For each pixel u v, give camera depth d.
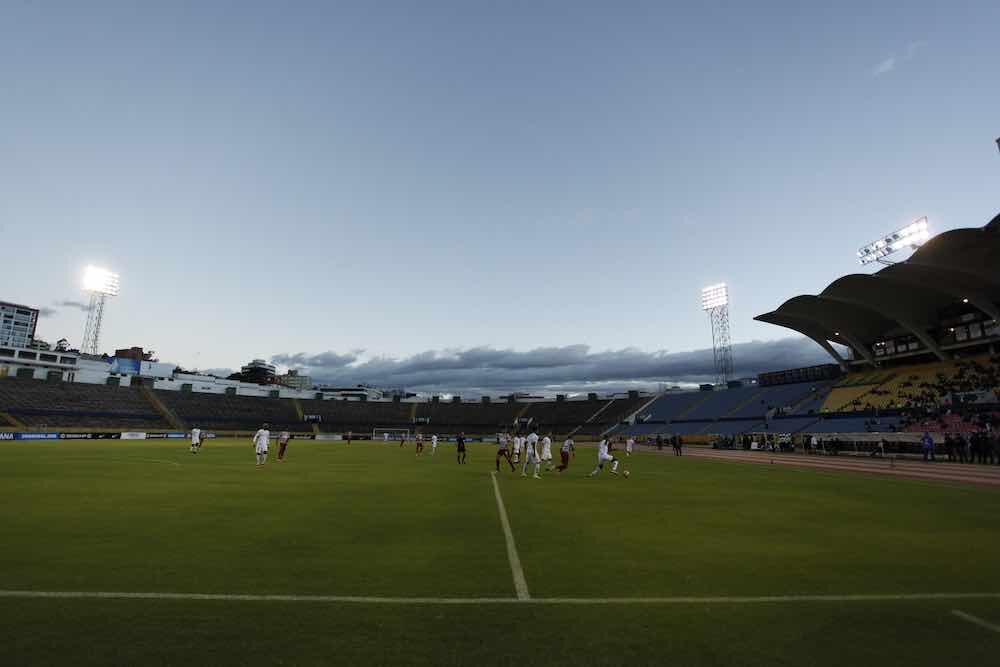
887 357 55.31
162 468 21.98
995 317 42.16
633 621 4.93
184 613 4.96
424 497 14.02
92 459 26.64
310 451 43.22
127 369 92.25
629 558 7.31
